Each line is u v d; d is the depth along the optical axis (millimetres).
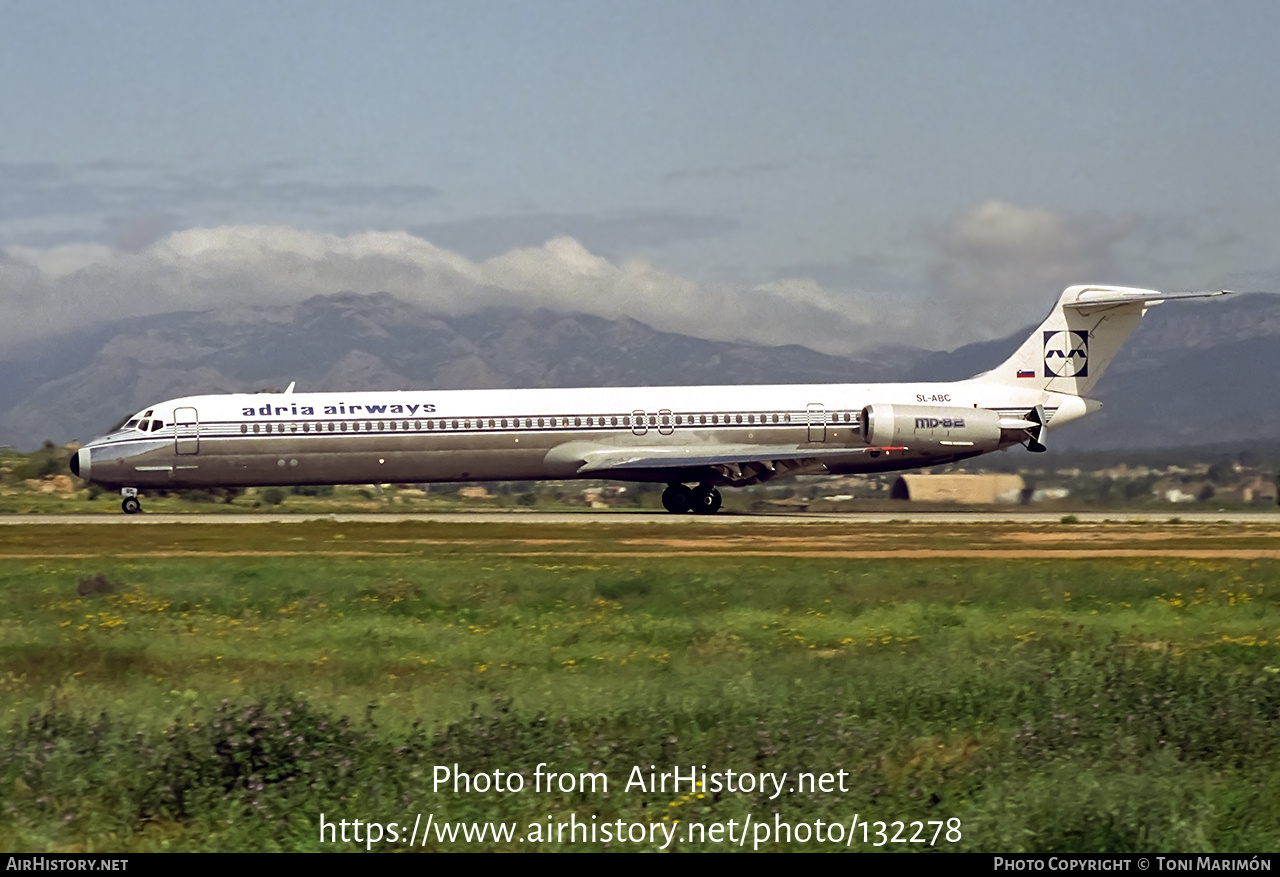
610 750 13898
